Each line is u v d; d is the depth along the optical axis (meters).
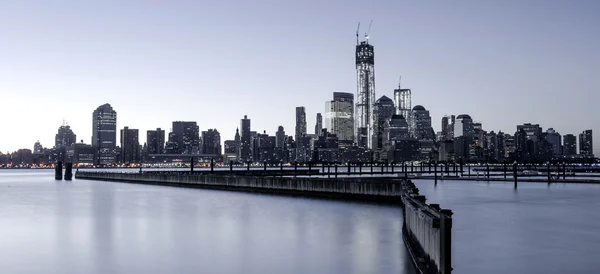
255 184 93.00
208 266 26.45
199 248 31.94
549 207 57.50
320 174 177.12
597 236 36.06
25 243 34.69
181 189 104.38
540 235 36.47
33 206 64.56
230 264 26.88
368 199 68.06
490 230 39.09
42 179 190.62
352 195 70.62
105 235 38.16
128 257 29.23
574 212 52.00
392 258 27.83
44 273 25.44
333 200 69.88
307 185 80.00
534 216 48.69
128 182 145.62
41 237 37.38
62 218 50.38
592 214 50.28
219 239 35.62
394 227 41.28
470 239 34.66
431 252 21.16
